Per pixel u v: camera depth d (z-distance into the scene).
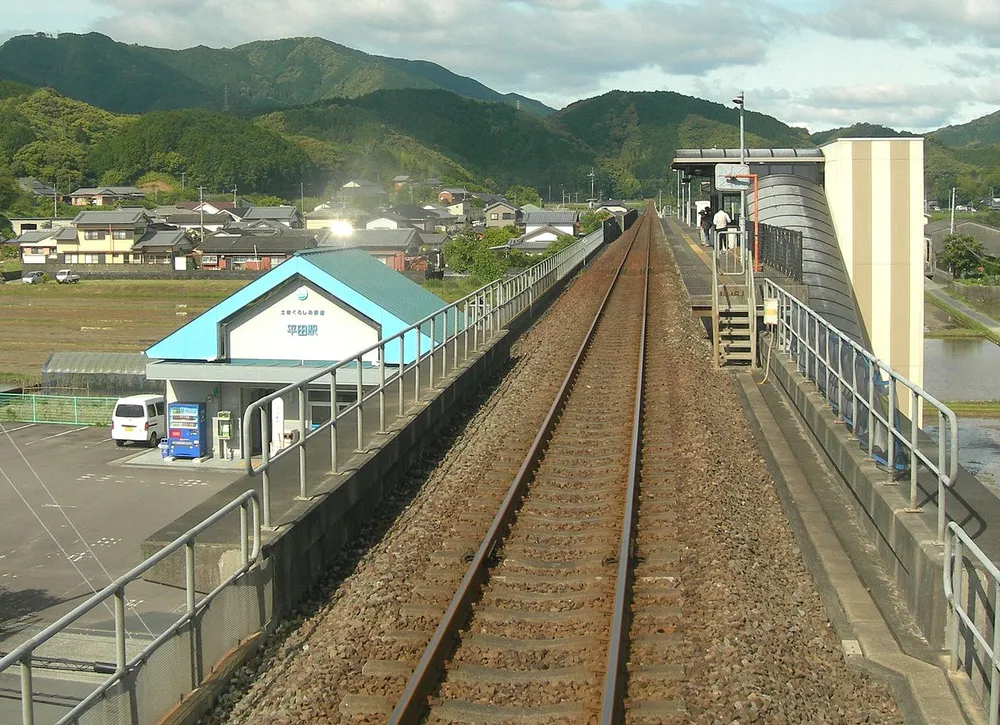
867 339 19.05
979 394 35.97
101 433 24.22
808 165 22.59
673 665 5.21
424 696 4.95
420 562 6.86
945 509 6.28
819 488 8.86
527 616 5.91
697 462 9.16
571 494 8.47
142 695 4.78
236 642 5.81
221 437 20.58
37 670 7.17
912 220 18.98
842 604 6.27
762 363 15.12
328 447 8.91
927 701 4.86
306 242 75.25
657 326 19.86
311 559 7.00
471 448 10.45
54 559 14.77
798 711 4.81
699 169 28.38
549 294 27.72
